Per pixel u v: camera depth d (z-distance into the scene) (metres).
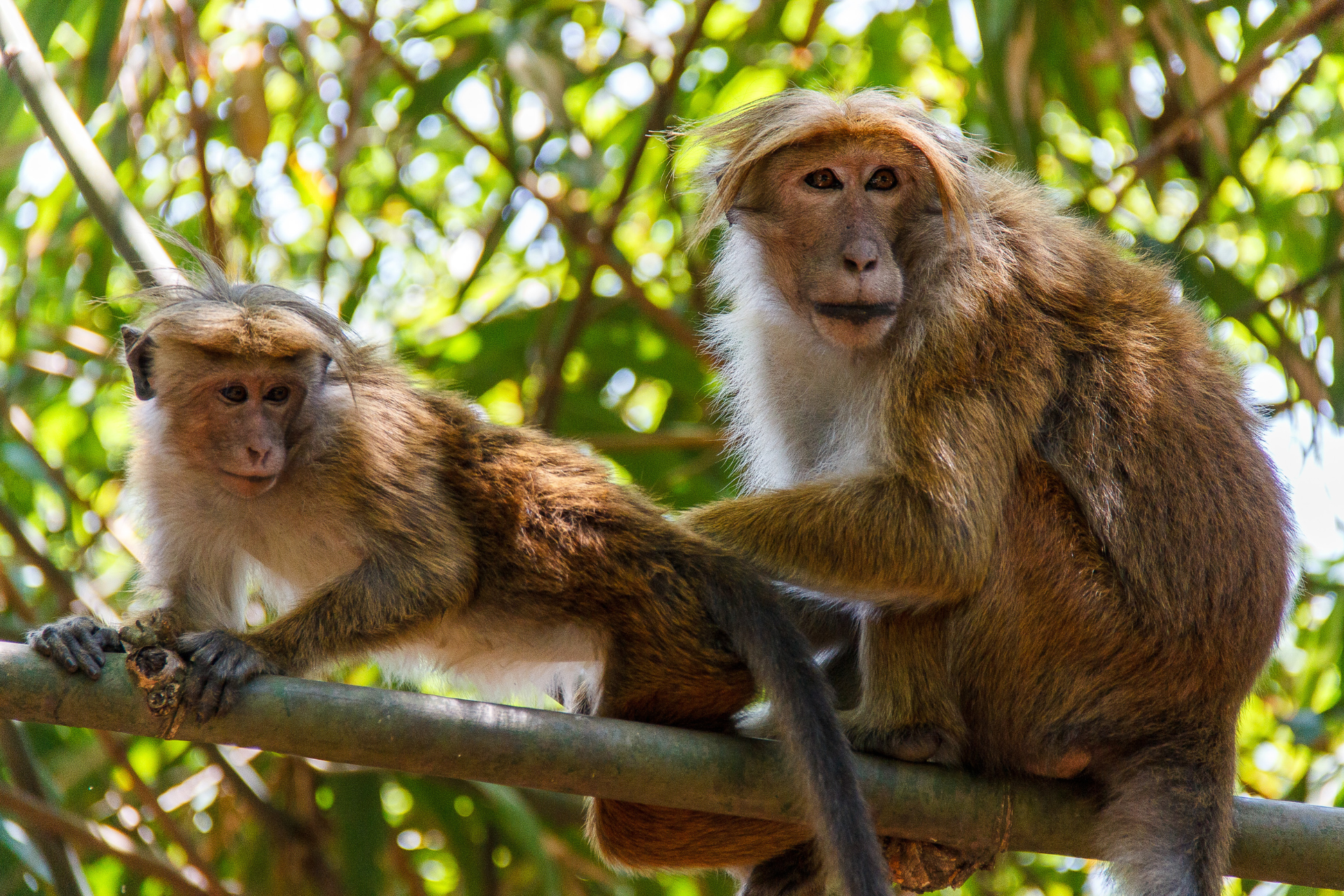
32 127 18.00
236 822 19.14
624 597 10.15
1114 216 19.22
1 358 19.67
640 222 24.31
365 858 17.27
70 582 17.02
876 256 11.03
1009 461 10.74
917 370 10.87
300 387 10.34
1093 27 16.73
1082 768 10.52
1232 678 10.61
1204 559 10.56
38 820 14.70
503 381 21.06
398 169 19.28
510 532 10.57
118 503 18.88
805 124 11.41
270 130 17.98
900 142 11.30
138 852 15.36
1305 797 15.70
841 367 12.12
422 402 11.20
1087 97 17.34
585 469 10.89
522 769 8.95
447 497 10.66
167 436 10.48
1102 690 10.48
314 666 9.76
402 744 8.73
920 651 10.55
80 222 19.12
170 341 10.33
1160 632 10.48
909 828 10.17
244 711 8.56
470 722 8.85
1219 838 10.16
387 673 11.61
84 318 21.58
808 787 8.99
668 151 17.31
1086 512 10.76
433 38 18.61
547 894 15.20
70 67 18.38
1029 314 11.19
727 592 10.02
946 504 10.40
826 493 10.80
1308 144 21.00
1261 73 16.95
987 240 11.36
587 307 18.20
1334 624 16.94
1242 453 11.09
